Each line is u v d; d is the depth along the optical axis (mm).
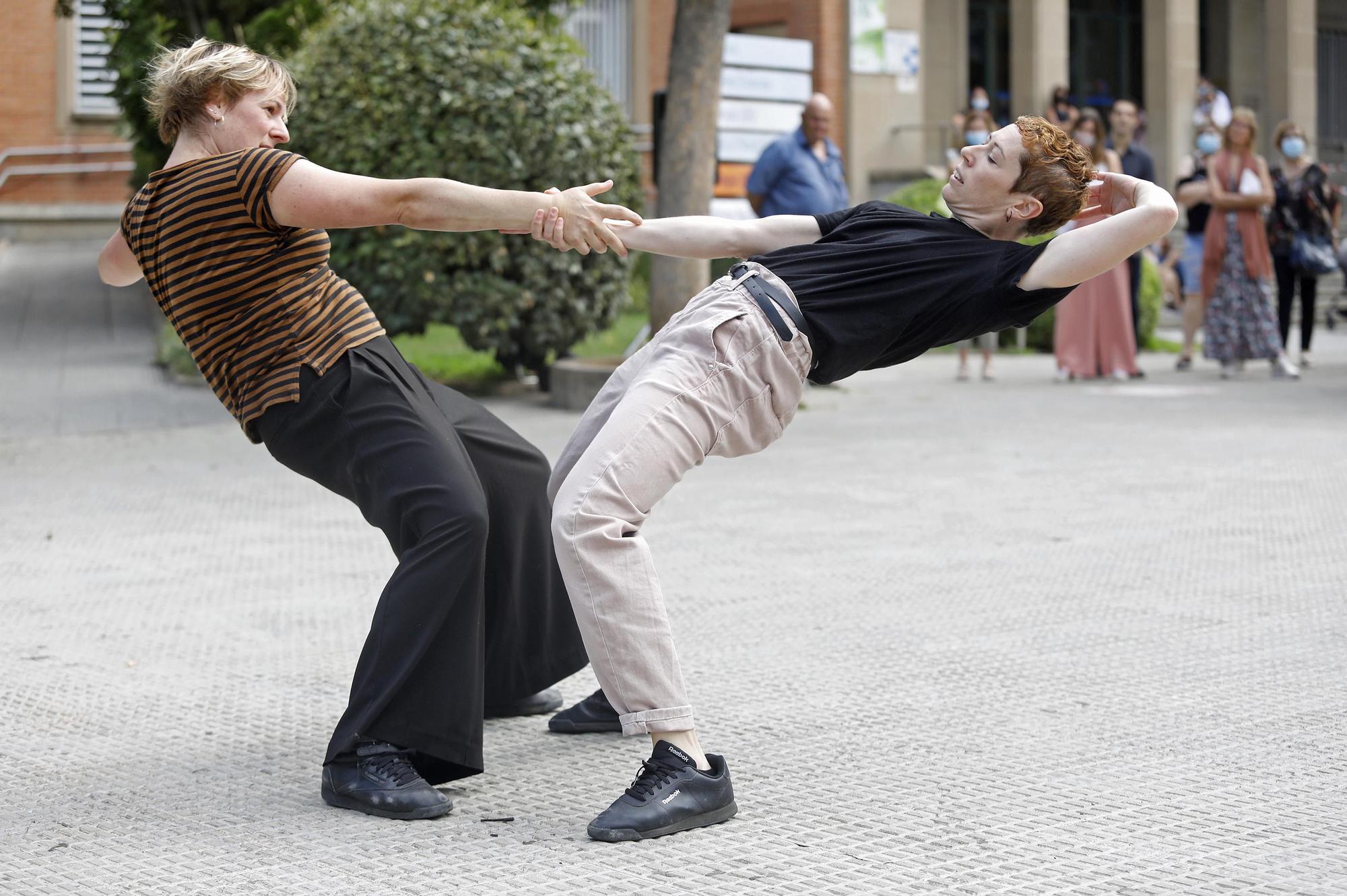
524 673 4000
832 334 3268
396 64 10789
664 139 11227
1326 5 30172
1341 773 3438
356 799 3281
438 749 3301
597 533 3131
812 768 3535
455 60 10820
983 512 6980
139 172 16453
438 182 3195
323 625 5016
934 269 3281
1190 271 13680
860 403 11469
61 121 23297
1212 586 5422
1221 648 4574
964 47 25719
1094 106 28188
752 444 3342
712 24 11062
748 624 4941
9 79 23016
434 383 3846
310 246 3355
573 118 11102
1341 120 30328
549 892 2807
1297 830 3068
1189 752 3605
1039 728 3812
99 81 14703
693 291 11305
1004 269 3236
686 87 11102
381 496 3357
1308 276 13641
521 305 11023
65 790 3449
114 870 2943
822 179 11352
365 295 11031
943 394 12078
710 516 6957
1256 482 7719
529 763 3678
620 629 3146
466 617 3320
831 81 21250
